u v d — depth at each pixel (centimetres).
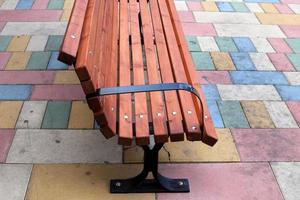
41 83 320
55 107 296
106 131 197
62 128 278
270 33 407
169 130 201
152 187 236
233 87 328
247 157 262
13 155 255
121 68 245
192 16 429
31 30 388
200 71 344
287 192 241
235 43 387
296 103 314
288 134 283
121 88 193
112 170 248
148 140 199
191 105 216
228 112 300
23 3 436
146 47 270
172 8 321
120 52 262
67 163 251
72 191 235
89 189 236
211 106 305
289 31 413
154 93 225
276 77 343
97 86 195
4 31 385
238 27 414
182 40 279
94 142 267
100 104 189
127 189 234
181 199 233
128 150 261
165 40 277
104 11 262
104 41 241
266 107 308
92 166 250
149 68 249
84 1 227
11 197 230
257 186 243
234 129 284
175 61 255
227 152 264
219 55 367
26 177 242
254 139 277
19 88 314
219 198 235
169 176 246
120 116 207
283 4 466
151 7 320
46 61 346
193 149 265
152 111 213
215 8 447
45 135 271
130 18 306
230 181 245
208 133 199
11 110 292
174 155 260
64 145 264
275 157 263
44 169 247
